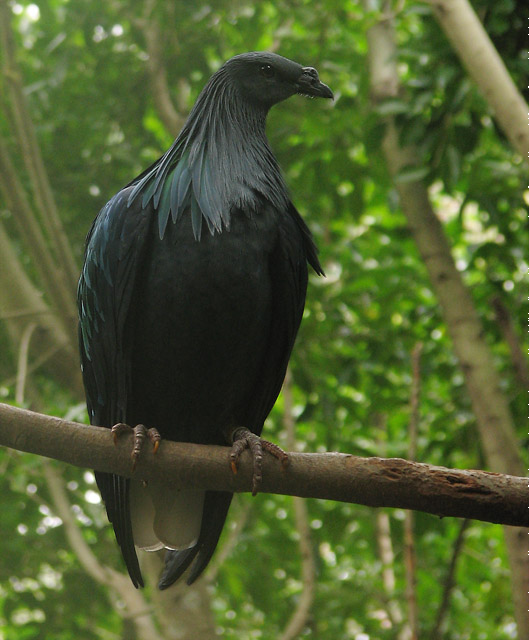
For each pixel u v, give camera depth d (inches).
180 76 470.6
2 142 417.7
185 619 412.5
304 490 188.9
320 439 476.1
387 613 470.9
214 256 211.0
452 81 373.7
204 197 215.2
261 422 251.1
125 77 479.8
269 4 472.1
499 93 307.9
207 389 225.0
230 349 219.3
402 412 502.3
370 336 470.3
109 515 235.9
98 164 491.2
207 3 441.7
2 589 513.0
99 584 487.8
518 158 412.8
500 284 427.2
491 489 182.4
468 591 529.0
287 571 508.4
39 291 530.9
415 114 379.6
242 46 447.5
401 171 372.8
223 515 235.6
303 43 446.0
